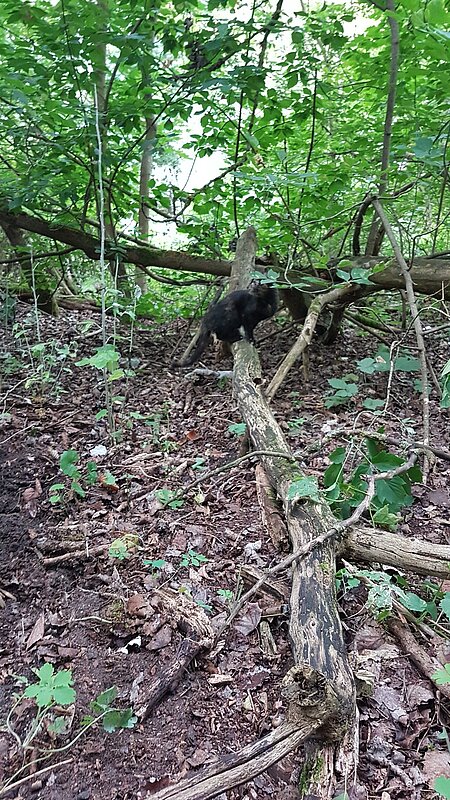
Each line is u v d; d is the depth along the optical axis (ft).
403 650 6.93
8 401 14.30
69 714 6.51
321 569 7.08
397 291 19.54
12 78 14.26
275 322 21.08
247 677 6.86
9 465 11.49
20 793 5.75
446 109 15.55
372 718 6.07
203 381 16.38
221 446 12.48
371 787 5.38
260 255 20.07
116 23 15.24
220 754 5.97
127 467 11.56
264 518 9.42
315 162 20.11
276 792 5.48
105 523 9.85
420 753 5.74
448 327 12.62
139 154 18.08
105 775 5.88
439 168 13.91
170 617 7.64
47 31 14.28
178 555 8.96
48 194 16.97
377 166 17.34
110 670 7.09
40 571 8.83
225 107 17.61
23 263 20.39
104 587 8.41
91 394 15.01
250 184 16.90
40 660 7.30
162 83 16.26
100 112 15.92
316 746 5.43
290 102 16.97
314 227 18.94
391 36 14.84
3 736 6.37
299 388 15.74
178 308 23.40
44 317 20.81
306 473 10.24
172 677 6.80
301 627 6.37
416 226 21.02
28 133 15.70
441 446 12.10
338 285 13.25
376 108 18.21
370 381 15.89
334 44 15.88
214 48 14.90
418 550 7.37
